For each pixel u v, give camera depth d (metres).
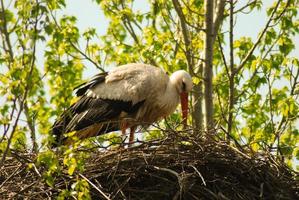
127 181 14.34
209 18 18.88
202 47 20.16
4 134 13.77
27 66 13.92
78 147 14.73
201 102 19.41
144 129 16.69
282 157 15.18
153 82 17.16
